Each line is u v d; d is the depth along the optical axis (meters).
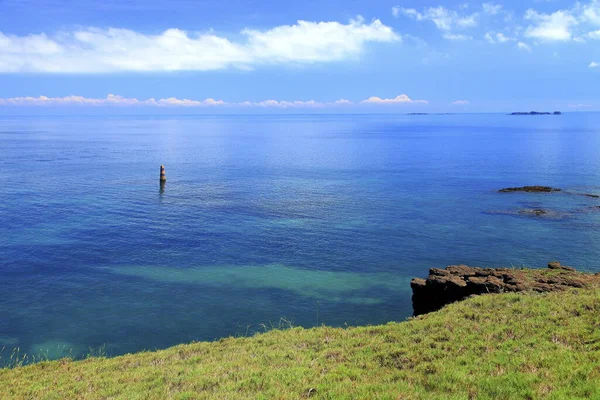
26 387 15.29
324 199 67.62
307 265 39.16
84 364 18.25
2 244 43.94
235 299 32.19
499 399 11.92
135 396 13.25
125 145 172.00
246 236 47.66
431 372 14.04
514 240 45.97
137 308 30.67
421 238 46.91
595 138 196.38
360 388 12.95
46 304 31.23
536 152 138.12
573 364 13.53
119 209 59.88
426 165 110.56
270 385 13.59
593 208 59.91
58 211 58.09
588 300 19.86
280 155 137.25
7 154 128.38
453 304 22.83
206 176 91.19
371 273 37.31
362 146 174.62
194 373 15.36
